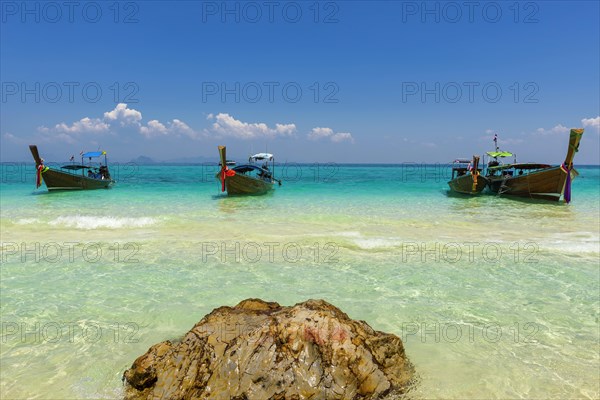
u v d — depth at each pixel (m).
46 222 14.46
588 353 5.60
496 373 5.08
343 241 11.59
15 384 4.86
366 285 8.29
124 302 7.41
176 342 5.86
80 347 5.78
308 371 4.32
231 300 7.50
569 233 13.31
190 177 50.16
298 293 7.85
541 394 4.64
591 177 51.22
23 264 9.60
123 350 5.69
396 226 14.73
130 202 22.09
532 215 17.72
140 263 9.74
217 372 4.40
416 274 8.95
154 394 4.44
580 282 8.41
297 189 30.42
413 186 33.75
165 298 7.60
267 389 4.22
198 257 10.22
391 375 4.69
